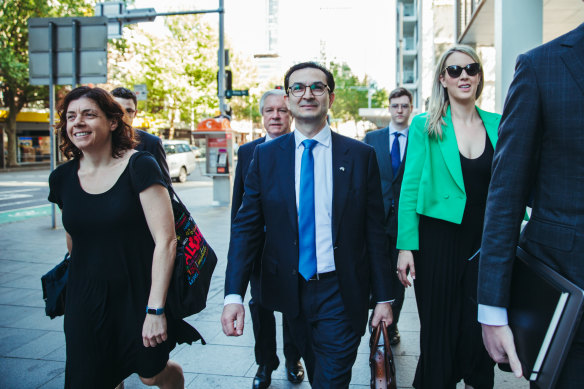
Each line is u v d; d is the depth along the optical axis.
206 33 33.28
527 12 6.34
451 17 31.98
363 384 3.13
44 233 9.11
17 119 34.81
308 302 2.24
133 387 3.12
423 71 36.62
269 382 3.10
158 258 2.12
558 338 1.29
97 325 2.12
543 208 1.49
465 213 2.50
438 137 2.55
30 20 8.51
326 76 2.29
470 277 2.48
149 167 2.16
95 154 2.18
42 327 4.26
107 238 2.13
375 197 2.31
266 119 3.35
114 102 2.21
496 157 1.57
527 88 1.47
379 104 47.91
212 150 13.04
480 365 2.52
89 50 8.34
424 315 2.56
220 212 11.76
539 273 1.42
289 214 2.23
